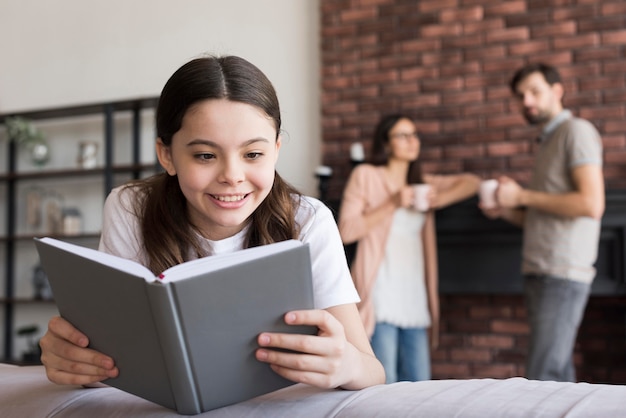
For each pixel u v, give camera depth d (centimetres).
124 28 478
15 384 97
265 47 441
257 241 117
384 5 412
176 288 78
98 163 489
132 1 477
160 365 84
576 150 279
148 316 82
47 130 503
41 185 502
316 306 115
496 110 390
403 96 406
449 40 400
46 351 96
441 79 400
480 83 393
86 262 86
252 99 97
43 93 497
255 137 97
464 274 366
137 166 451
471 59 395
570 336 283
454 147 396
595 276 348
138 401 91
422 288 328
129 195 125
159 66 468
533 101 296
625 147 368
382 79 411
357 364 92
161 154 109
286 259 82
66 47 493
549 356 283
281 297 84
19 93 503
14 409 88
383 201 328
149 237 118
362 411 74
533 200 286
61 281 92
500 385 78
